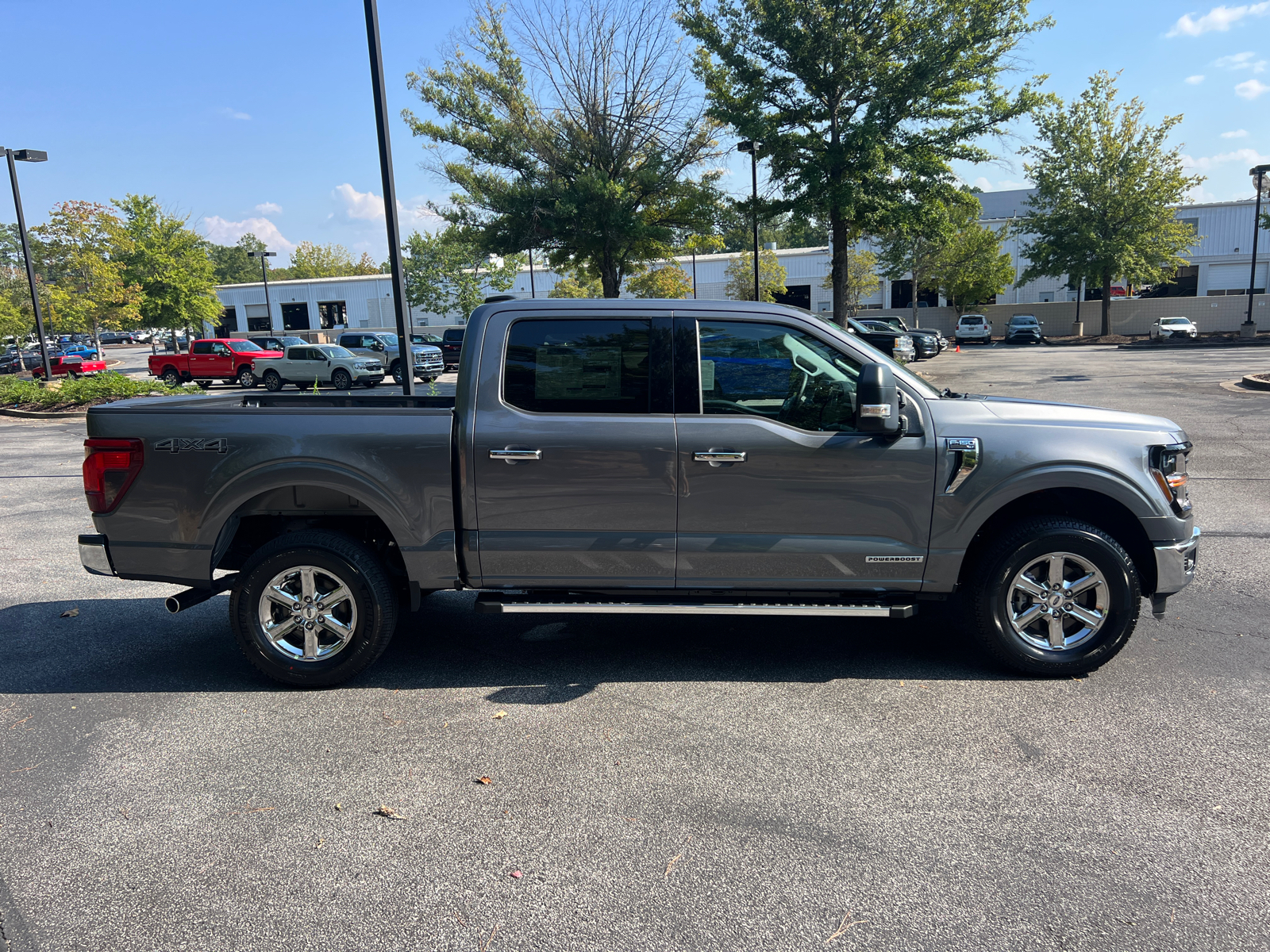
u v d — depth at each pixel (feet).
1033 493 14.78
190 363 99.04
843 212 76.84
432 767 11.62
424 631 17.31
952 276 159.43
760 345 13.76
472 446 13.70
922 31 75.31
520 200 75.72
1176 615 17.43
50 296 132.36
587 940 8.13
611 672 14.97
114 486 14.23
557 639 16.79
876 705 13.38
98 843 9.91
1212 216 177.17
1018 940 8.04
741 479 13.61
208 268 162.81
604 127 74.95
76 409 69.10
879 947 7.96
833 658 15.47
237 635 14.25
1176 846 9.50
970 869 9.15
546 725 12.87
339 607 14.42
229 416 14.01
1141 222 134.92
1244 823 9.92
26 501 32.60
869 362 13.65
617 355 13.82
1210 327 161.07
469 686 14.39
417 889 8.97
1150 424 14.12
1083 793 10.68
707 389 13.80
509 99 76.02
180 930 8.35
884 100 76.38
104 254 141.08
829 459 13.52
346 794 10.94
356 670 14.24
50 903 8.79
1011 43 74.38
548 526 13.88
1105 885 8.84
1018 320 151.33
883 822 10.11
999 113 76.23
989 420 13.75
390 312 201.46
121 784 11.27
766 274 154.30
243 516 14.69
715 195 80.43
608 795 10.82
